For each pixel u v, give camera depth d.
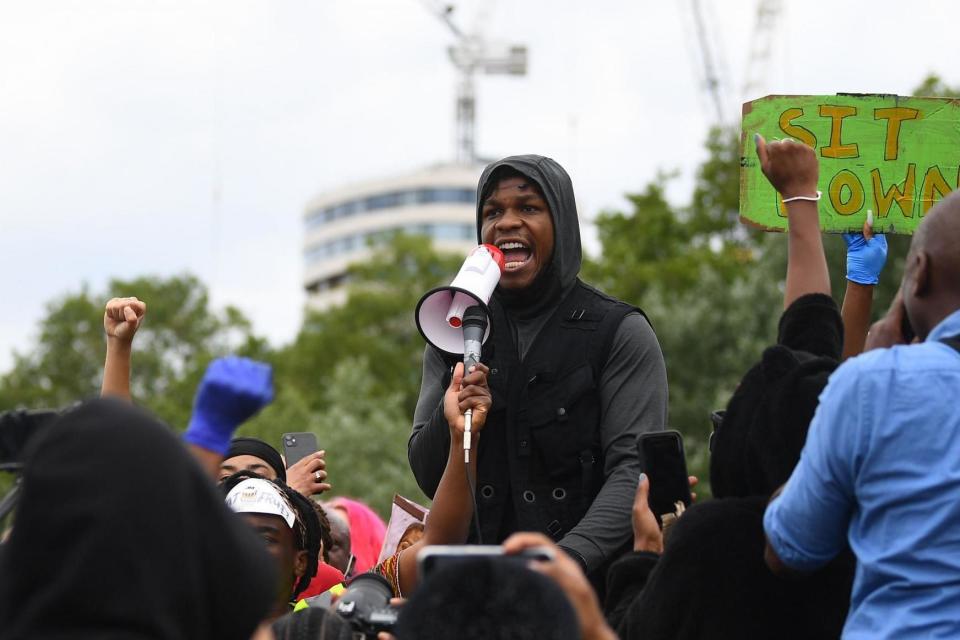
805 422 3.91
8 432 4.87
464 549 3.09
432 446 5.49
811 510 3.62
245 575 2.80
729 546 3.83
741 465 4.01
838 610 3.81
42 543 2.65
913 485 3.52
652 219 40.25
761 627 3.79
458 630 2.85
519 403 5.48
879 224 5.15
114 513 2.65
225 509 2.82
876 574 3.56
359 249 126.56
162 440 2.74
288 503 4.94
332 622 3.69
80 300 54.81
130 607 2.63
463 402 4.90
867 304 5.07
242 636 2.81
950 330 3.71
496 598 2.85
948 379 3.57
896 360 3.61
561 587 2.87
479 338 5.08
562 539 5.21
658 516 4.59
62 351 54.06
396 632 2.97
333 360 52.34
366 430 31.89
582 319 5.61
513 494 5.43
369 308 56.44
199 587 2.73
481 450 5.50
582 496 5.42
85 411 2.75
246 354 53.97
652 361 5.55
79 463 2.68
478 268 5.23
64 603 2.62
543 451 5.43
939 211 3.82
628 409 5.45
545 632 2.83
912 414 3.55
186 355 59.94
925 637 3.47
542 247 5.66
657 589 3.89
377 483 30.78
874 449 3.55
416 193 125.69
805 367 3.97
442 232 124.69
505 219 5.68
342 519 7.39
